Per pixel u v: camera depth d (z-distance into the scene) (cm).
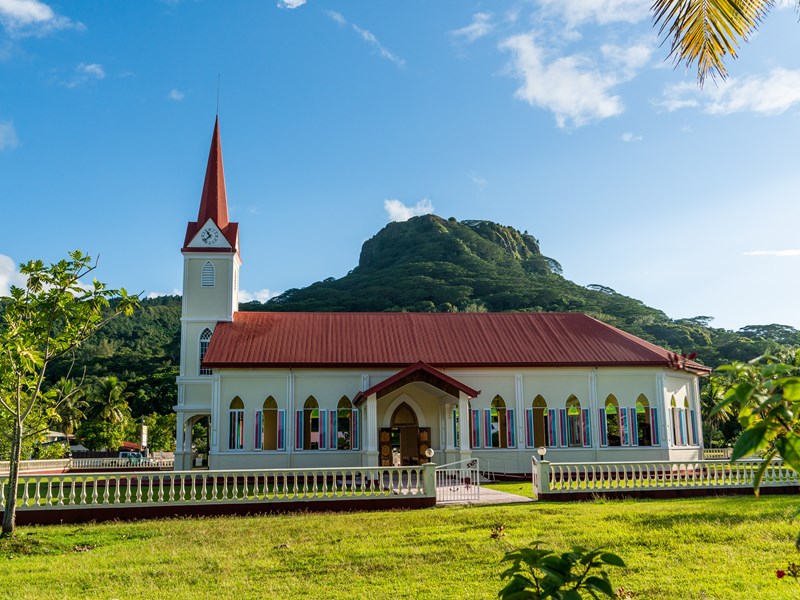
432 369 3366
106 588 1347
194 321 4300
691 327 12325
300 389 3819
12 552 1708
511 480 3650
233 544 1722
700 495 2469
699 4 1020
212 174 4628
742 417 551
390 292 14425
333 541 1712
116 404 7769
